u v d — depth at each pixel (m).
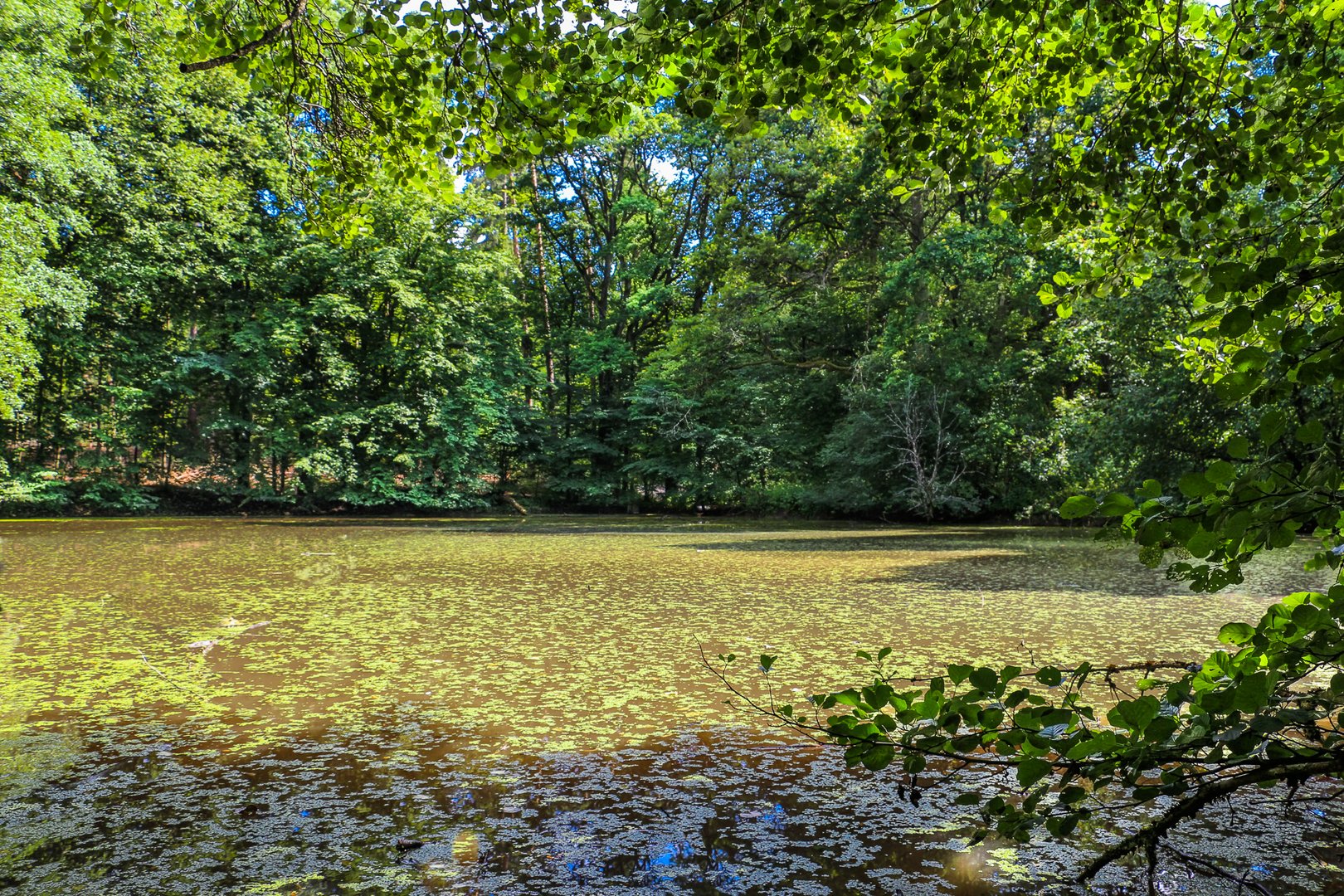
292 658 5.93
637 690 5.01
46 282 18.12
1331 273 1.40
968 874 2.63
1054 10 2.94
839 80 2.75
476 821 3.09
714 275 26.70
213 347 24.02
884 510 23.83
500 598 8.74
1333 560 1.42
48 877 2.63
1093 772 1.51
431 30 2.71
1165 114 2.86
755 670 5.46
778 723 4.33
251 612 7.84
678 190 31.75
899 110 2.90
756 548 14.82
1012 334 21.48
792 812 3.16
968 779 3.49
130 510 24.03
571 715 4.49
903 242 23.11
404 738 4.10
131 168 21.42
